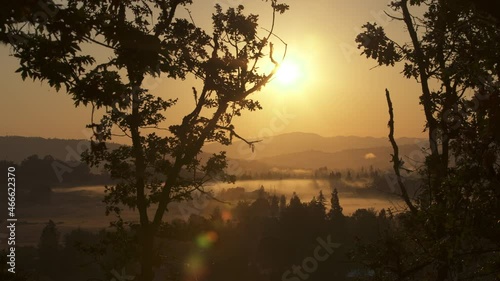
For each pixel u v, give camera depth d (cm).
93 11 992
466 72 1504
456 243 1285
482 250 1283
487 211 1262
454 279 1341
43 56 921
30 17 865
